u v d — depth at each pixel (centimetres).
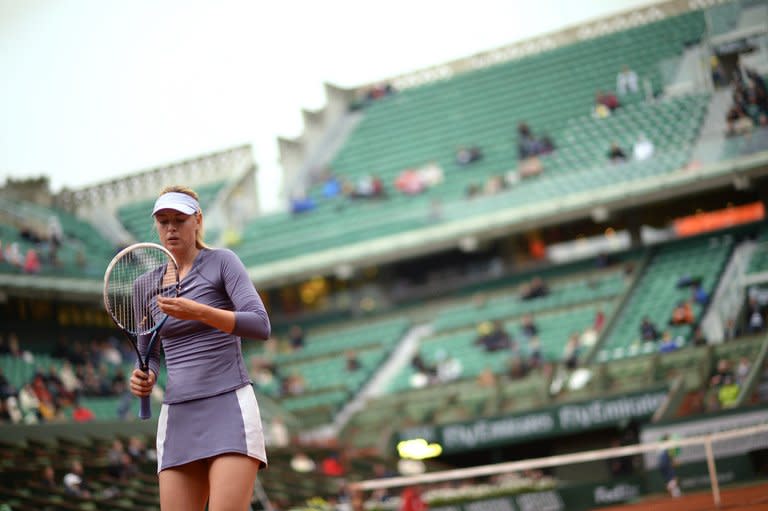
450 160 3469
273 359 3098
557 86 3588
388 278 3309
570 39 3784
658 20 3672
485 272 3238
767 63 3117
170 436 436
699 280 2808
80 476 1734
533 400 2541
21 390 2295
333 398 2820
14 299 2755
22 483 1647
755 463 2028
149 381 456
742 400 2225
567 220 3030
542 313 2948
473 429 2481
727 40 3178
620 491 2075
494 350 2823
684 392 2317
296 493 2030
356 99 3975
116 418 2408
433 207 3194
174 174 3600
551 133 3400
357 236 3269
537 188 3091
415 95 3853
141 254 463
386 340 3089
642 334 2617
